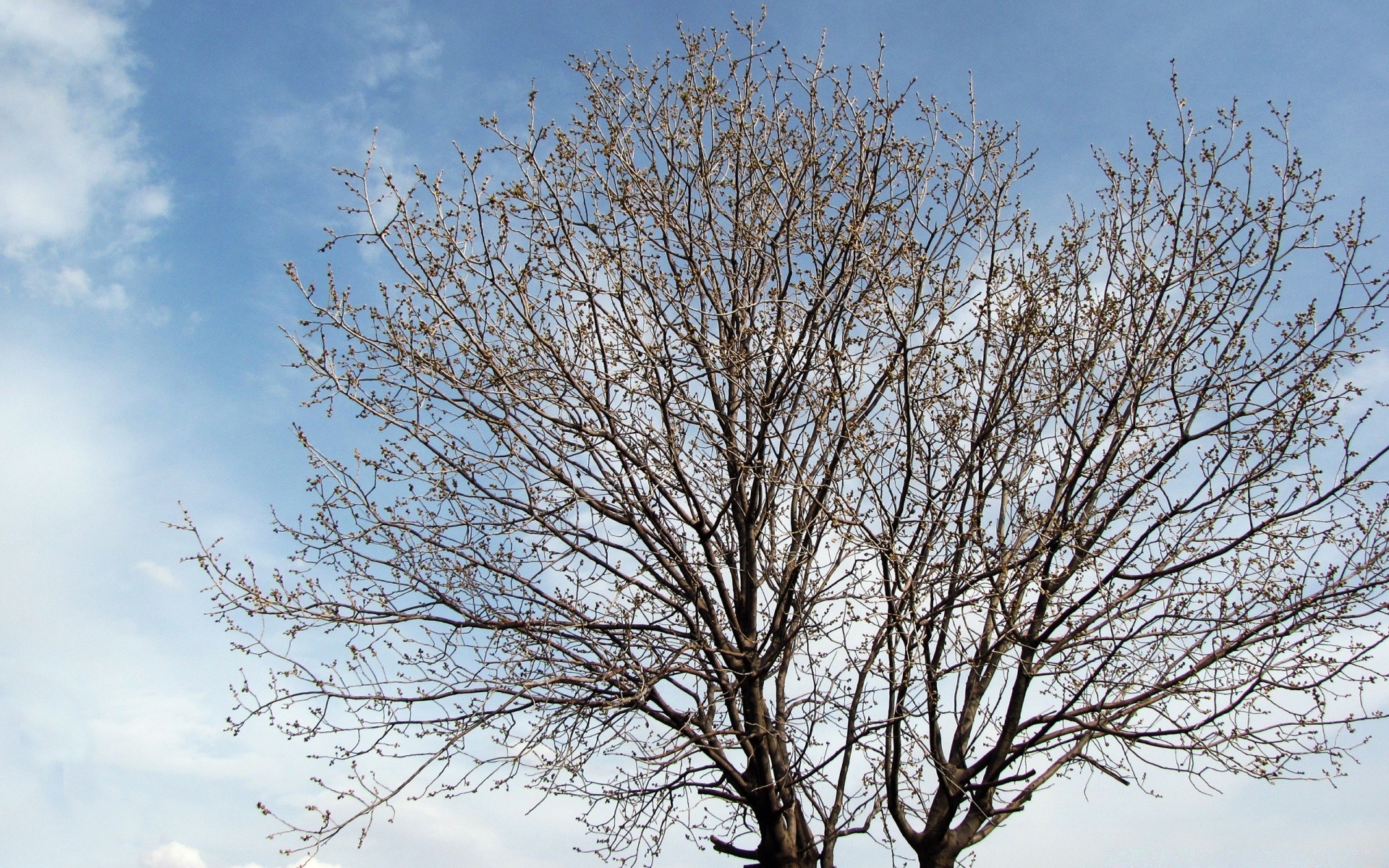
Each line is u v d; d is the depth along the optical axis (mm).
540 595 7562
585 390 7316
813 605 7156
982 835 7367
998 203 8141
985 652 7172
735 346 7477
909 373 7758
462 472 7453
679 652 7246
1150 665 7273
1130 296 8062
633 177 8047
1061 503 7664
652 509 7762
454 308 7328
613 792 7297
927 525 7285
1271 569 7078
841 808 7660
